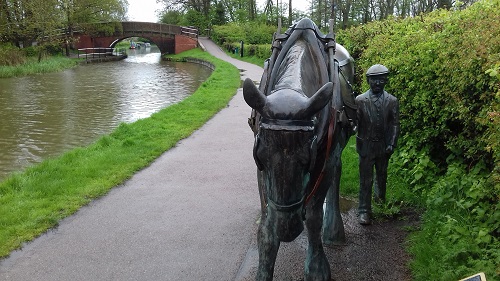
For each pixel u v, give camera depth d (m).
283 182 2.32
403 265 4.06
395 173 5.91
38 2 32.94
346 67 4.73
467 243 3.81
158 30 45.50
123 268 4.22
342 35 9.94
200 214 5.50
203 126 10.74
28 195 6.11
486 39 4.26
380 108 4.70
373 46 7.30
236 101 14.45
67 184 6.52
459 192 4.63
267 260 3.06
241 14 50.69
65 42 38.19
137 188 6.48
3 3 32.00
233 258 4.38
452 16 6.07
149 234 4.95
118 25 44.53
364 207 4.92
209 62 32.16
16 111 15.01
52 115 14.29
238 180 6.78
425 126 5.65
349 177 6.22
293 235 2.40
